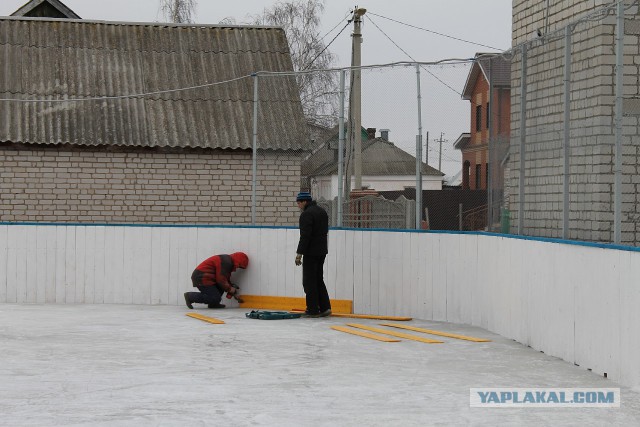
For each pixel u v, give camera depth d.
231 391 8.31
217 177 19.73
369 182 15.08
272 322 13.79
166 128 19.80
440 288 14.10
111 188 19.45
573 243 9.97
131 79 20.95
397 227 14.88
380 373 9.30
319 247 14.37
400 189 14.71
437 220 14.20
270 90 20.83
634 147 10.62
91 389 8.40
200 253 16.27
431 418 7.27
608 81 11.29
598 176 10.47
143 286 16.41
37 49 21.27
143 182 19.53
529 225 11.73
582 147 10.54
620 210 9.18
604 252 9.16
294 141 19.75
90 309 15.48
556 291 10.45
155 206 19.56
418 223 14.32
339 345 11.31
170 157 19.59
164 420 7.16
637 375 8.38
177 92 20.67
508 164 12.42
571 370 9.55
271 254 15.93
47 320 13.82
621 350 8.73
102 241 16.45
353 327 13.16
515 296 11.80
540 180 11.41
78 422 7.09
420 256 14.36
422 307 14.35
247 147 19.56
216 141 19.61
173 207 19.61
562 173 10.76
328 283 15.44
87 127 19.55
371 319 14.34
